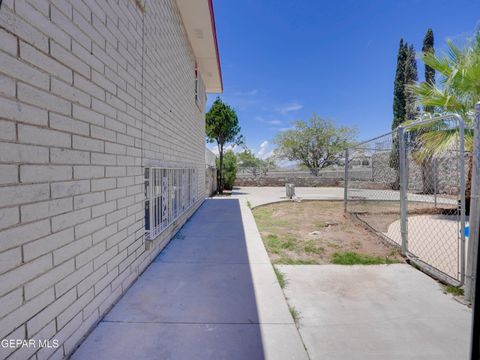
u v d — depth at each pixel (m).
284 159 25.97
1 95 1.19
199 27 5.90
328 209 8.40
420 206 8.27
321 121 24.19
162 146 4.01
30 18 1.37
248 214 7.00
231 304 2.32
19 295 1.28
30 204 1.36
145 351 1.72
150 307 2.27
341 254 3.72
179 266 3.23
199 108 8.29
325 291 2.62
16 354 1.26
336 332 1.96
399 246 4.04
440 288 2.66
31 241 1.36
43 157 1.46
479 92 5.38
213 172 14.10
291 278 2.93
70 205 1.70
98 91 2.08
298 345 1.80
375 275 3.00
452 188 9.66
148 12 3.30
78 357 1.66
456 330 1.97
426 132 6.32
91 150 1.97
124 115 2.58
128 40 2.69
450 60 5.57
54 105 1.55
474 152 2.34
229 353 1.71
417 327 2.01
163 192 4.14
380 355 1.71
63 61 1.64
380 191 10.20
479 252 0.92
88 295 1.90
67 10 1.68
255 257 3.56
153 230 3.50
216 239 4.49
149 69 3.36
